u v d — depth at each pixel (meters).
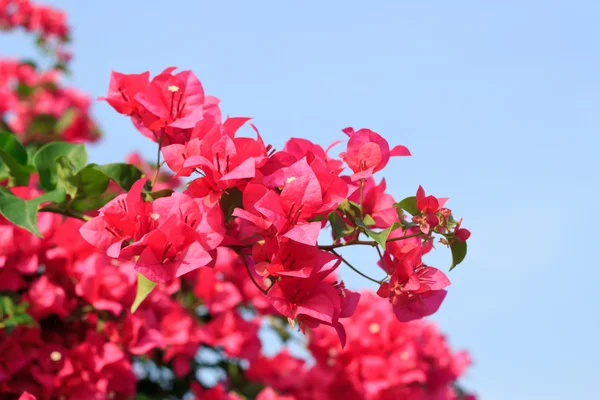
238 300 1.39
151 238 0.82
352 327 1.42
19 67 2.34
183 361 1.29
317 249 0.83
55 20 2.43
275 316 1.50
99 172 0.95
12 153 1.01
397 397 1.37
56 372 1.06
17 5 2.41
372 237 0.86
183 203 0.83
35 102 2.26
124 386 1.12
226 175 0.82
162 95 0.90
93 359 1.08
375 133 0.87
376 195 0.90
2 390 1.03
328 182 0.84
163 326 1.26
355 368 1.40
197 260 0.82
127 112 0.92
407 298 0.85
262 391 1.37
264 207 0.82
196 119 0.88
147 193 0.88
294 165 0.83
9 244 1.05
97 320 1.11
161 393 1.37
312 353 1.44
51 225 1.10
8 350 1.03
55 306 1.06
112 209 0.83
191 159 0.83
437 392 1.48
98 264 1.10
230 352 1.36
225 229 0.85
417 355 1.43
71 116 2.25
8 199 0.93
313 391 1.43
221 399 1.31
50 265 1.10
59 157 0.96
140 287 0.87
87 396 1.07
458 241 0.86
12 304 1.02
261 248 0.84
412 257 0.85
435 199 0.85
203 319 1.44
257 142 0.84
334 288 0.84
